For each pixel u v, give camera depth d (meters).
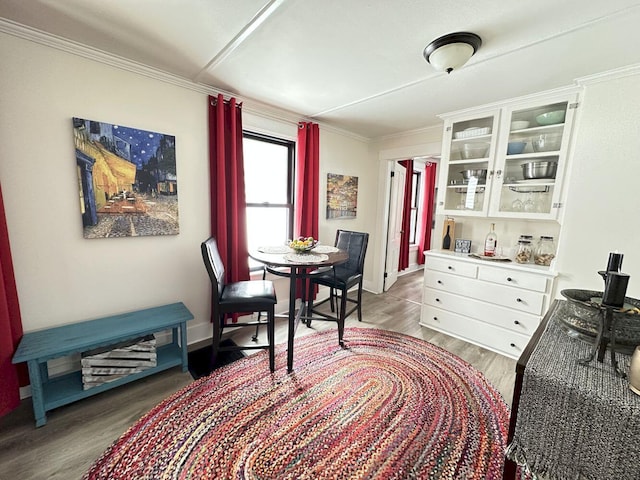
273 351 2.08
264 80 2.22
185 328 2.05
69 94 1.78
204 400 1.77
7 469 1.29
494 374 2.14
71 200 1.85
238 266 2.74
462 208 2.98
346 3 1.34
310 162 3.21
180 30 1.60
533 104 2.35
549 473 0.84
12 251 1.68
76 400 1.70
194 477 1.27
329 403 1.76
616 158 1.90
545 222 2.59
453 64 1.67
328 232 3.73
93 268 1.97
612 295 0.90
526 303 2.31
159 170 2.17
